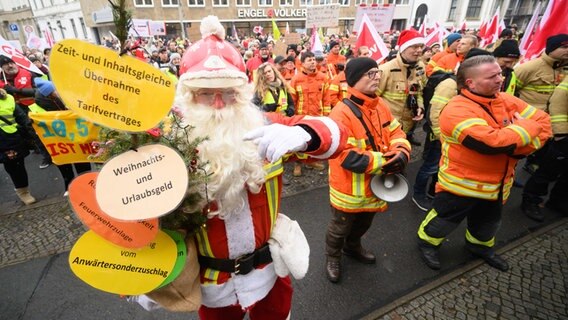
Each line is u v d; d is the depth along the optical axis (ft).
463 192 7.37
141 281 3.21
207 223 3.73
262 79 13.07
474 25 98.32
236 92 3.61
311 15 34.47
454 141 7.14
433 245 8.58
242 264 4.02
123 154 2.72
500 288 7.85
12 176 11.82
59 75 2.34
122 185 2.69
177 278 3.52
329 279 8.18
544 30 13.89
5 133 11.09
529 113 6.99
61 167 12.23
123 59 2.56
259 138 3.01
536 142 6.56
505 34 23.62
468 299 7.54
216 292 4.12
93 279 3.10
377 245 9.59
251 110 3.83
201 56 3.44
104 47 2.48
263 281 4.33
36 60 25.21
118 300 7.77
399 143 6.72
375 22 25.76
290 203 12.15
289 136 2.97
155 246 3.32
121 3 2.47
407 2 100.12
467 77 6.70
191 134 3.31
